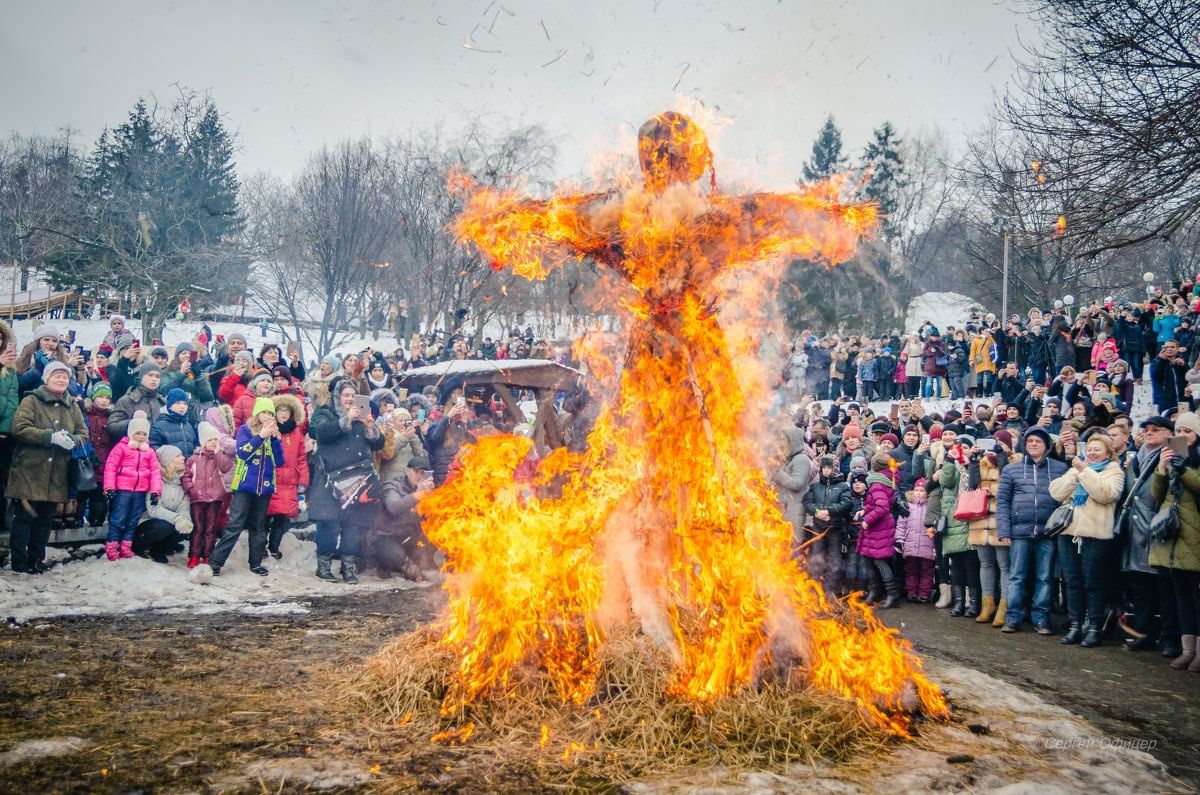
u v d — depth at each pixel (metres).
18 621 6.48
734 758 3.77
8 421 8.35
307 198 25.84
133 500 8.75
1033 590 8.68
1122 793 3.66
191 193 28.53
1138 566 7.13
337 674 5.06
